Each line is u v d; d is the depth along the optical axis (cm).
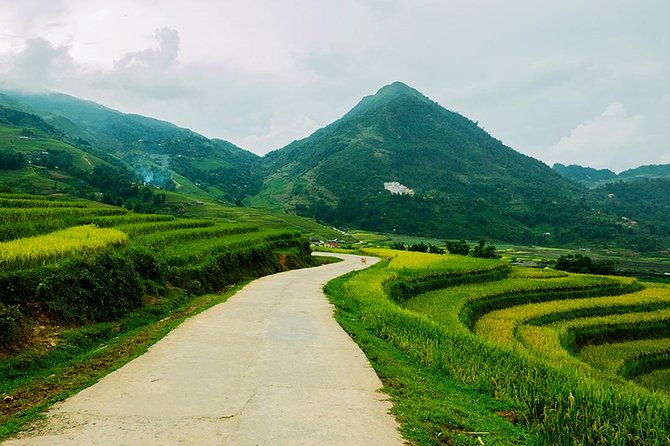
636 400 816
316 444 598
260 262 3341
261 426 650
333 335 1305
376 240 13988
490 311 3098
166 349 1087
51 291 1234
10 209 2720
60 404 724
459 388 957
